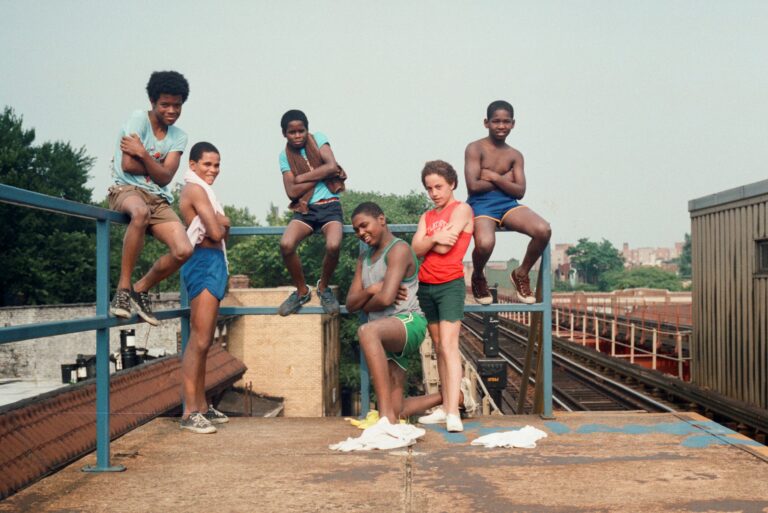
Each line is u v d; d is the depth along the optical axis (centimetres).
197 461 381
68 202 333
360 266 471
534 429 436
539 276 577
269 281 5134
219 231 464
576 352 2580
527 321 4169
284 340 3050
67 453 397
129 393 823
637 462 368
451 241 470
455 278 477
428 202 5966
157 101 439
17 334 284
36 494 321
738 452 392
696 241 1507
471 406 514
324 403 3206
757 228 1230
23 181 4478
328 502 299
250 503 300
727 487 317
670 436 439
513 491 313
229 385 1543
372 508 290
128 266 400
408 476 341
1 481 324
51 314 2519
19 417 417
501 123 522
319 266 4600
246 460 382
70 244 4591
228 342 3003
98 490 325
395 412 466
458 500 300
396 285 444
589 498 301
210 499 307
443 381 483
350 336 4331
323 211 532
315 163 536
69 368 2078
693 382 1506
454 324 476
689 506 289
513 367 2341
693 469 352
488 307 525
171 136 450
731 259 1332
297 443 427
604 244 14188
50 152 4772
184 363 482
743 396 1275
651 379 1672
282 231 530
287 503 299
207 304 473
